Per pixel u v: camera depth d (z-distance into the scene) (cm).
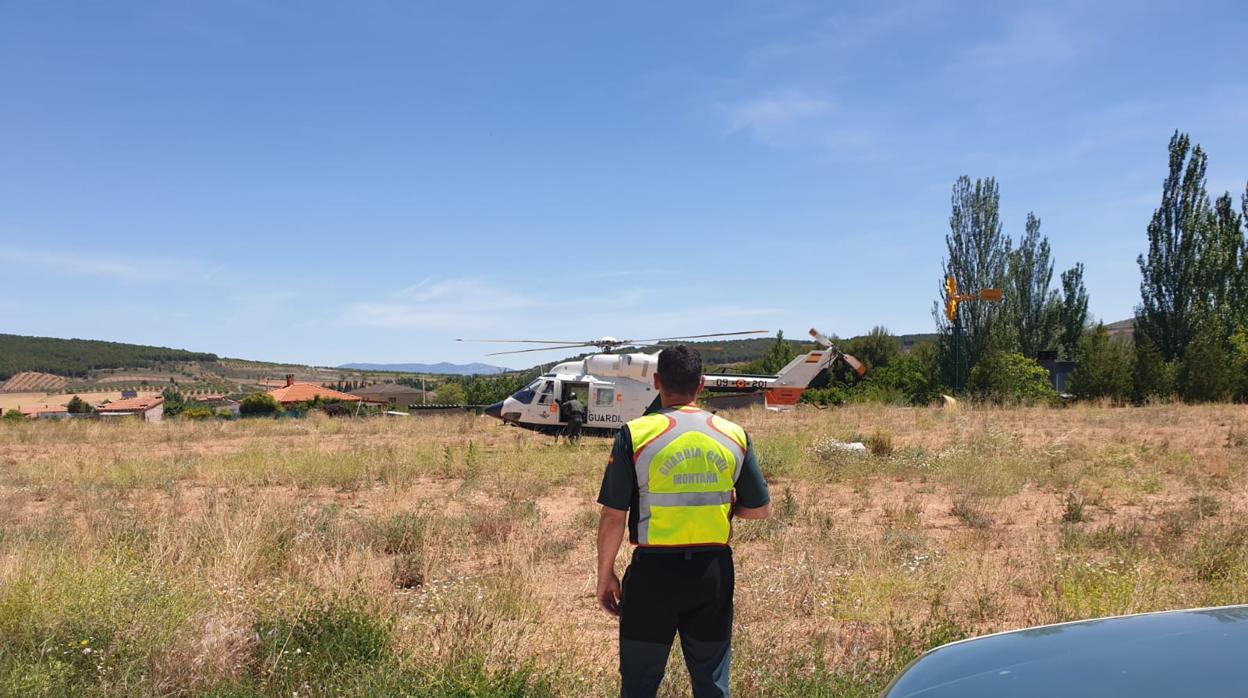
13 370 16500
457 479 1416
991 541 866
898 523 970
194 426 2630
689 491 348
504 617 566
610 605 360
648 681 350
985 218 5056
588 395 1980
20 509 1112
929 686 248
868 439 1688
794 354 5831
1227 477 1277
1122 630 265
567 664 483
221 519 790
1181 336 4491
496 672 445
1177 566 738
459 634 508
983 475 1229
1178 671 226
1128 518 986
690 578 344
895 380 4231
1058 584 643
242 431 2516
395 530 860
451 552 803
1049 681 232
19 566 577
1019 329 5381
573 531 934
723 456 354
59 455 1841
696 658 352
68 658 473
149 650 475
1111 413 2562
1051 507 1078
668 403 373
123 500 1166
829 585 661
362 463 1472
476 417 2825
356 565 667
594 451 1778
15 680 423
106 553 651
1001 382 3512
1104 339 3681
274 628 504
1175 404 2942
